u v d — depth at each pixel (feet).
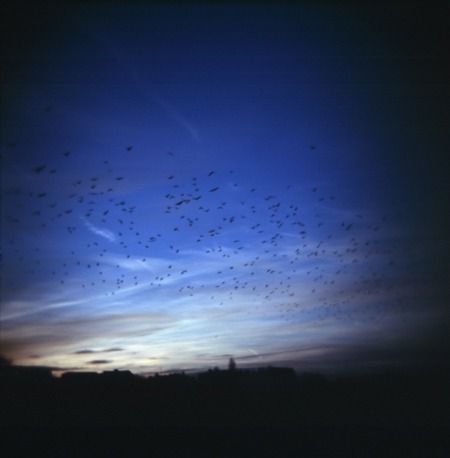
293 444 14.85
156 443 15.10
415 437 15.14
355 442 14.84
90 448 14.66
